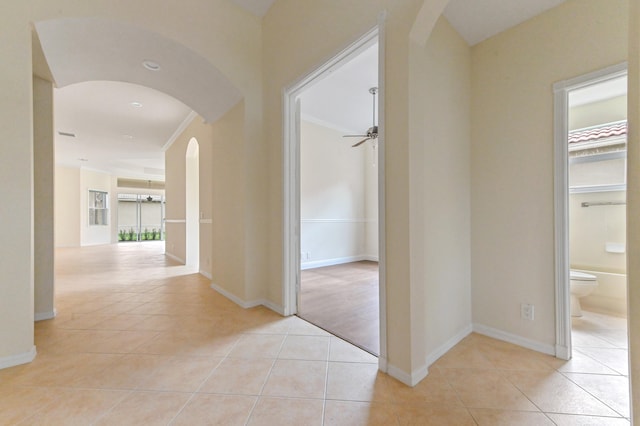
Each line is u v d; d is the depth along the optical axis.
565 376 1.66
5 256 1.73
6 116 1.75
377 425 1.26
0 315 1.71
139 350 1.96
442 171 2.03
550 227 1.94
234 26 2.82
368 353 1.94
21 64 1.80
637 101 0.77
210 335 2.22
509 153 2.14
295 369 1.73
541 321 1.98
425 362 1.67
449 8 1.96
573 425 1.27
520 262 2.08
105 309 2.82
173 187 6.28
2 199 1.73
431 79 1.91
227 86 2.87
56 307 2.88
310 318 2.60
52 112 2.58
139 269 4.99
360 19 1.90
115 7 2.15
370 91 3.83
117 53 2.53
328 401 1.43
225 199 3.29
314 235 5.24
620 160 2.91
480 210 2.30
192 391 1.50
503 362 1.82
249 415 1.33
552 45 1.94
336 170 5.59
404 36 1.59
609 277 2.81
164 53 2.56
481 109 2.30
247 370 1.71
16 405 1.38
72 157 7.77
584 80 1.80
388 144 1.68
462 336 2.20
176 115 4.73
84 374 1.66
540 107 1.99
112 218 10.18
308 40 2.38
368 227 6.03
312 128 5.22
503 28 2.16
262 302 2.99
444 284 2.02
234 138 3.09
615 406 1.39
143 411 1.35
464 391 1.51
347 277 4.39
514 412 1.35
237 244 3.03
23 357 1.77
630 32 0.80
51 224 2.58
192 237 5.49
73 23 2.06
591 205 3.05
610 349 2.00
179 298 3.21
